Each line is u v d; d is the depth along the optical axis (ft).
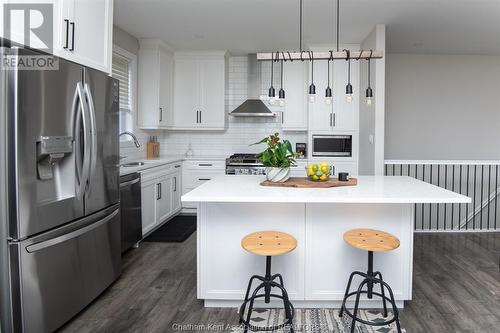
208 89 17.89
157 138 18.58
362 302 8.38
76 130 7.47
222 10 12.31
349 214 8.19
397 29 14.37
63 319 7.37
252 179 10.11
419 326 7.58
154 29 14.48
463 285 9.65
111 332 7.34
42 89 6.57
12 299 6.25
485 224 19.21
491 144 19.25
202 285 8.35
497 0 11.32
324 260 8.27
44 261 6.80
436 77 19.12
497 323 7.69
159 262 11.39
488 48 17.60
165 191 15.53
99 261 8.71
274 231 7.91
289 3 11.66
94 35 8.72
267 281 7.26
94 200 8.36
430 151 19.25
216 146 19.22
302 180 9.31
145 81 16.26
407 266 8.26
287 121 17.79
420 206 18.61
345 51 9.68
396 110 19.17
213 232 8.29
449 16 12.82
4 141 6.08
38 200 6.63
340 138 16.93
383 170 13.87
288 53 9.73
